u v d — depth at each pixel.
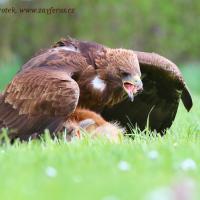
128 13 40.81
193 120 15.57
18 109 12.73
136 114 14.76
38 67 13.11
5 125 12.75
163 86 14.66
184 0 41.84
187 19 41.84
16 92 12.83
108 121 14.56
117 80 13.26
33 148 11.21
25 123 12.63
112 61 13.30
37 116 12.60
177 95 14.75
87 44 13.62
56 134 12.53
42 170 9.12
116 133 12.99
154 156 9.77
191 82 35.72
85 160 9.87
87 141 11.88
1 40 40.25
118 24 41.03
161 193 7.11
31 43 42.72
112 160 9.82
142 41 41.50
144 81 14.61
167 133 13.79
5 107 12.86
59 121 12.52
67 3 40.66
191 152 10.46
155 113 14.89
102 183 8.21
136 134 13.00
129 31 40.84
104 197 7.45
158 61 14.29
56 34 41.53
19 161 9.72
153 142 12.09
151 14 41.00
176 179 8.29
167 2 41.19
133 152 10.44
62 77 12.67
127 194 7.56
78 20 40.97
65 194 7.63
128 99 14.36
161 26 41.50
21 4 40.12
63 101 12.48
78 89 12.60
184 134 13.51
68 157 10.01
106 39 40.72
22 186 8.12
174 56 43.41
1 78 36.56
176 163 9.52
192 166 9.20
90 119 13.05
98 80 13.27
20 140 12.66
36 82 12.70
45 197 7.49
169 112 14.92
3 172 9.03
